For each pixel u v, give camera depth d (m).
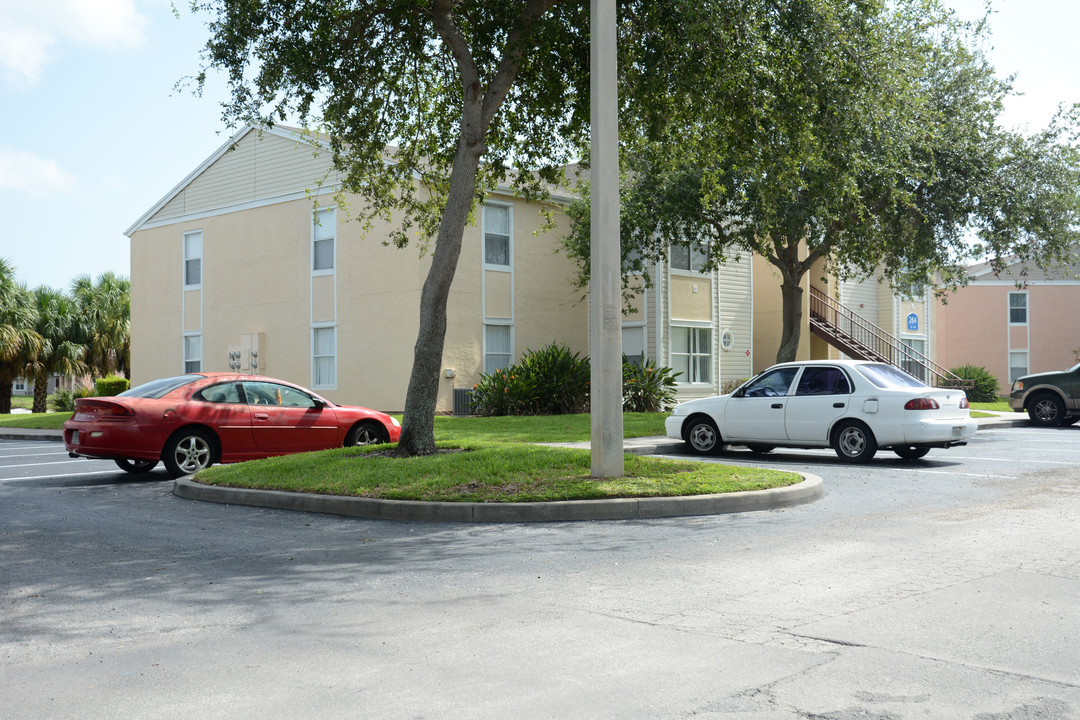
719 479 10.50
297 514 9.98
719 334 29.42
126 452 13.10
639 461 12.05
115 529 9.05
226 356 29.48
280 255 27.97
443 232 12.98
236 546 8.09
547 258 27.47
